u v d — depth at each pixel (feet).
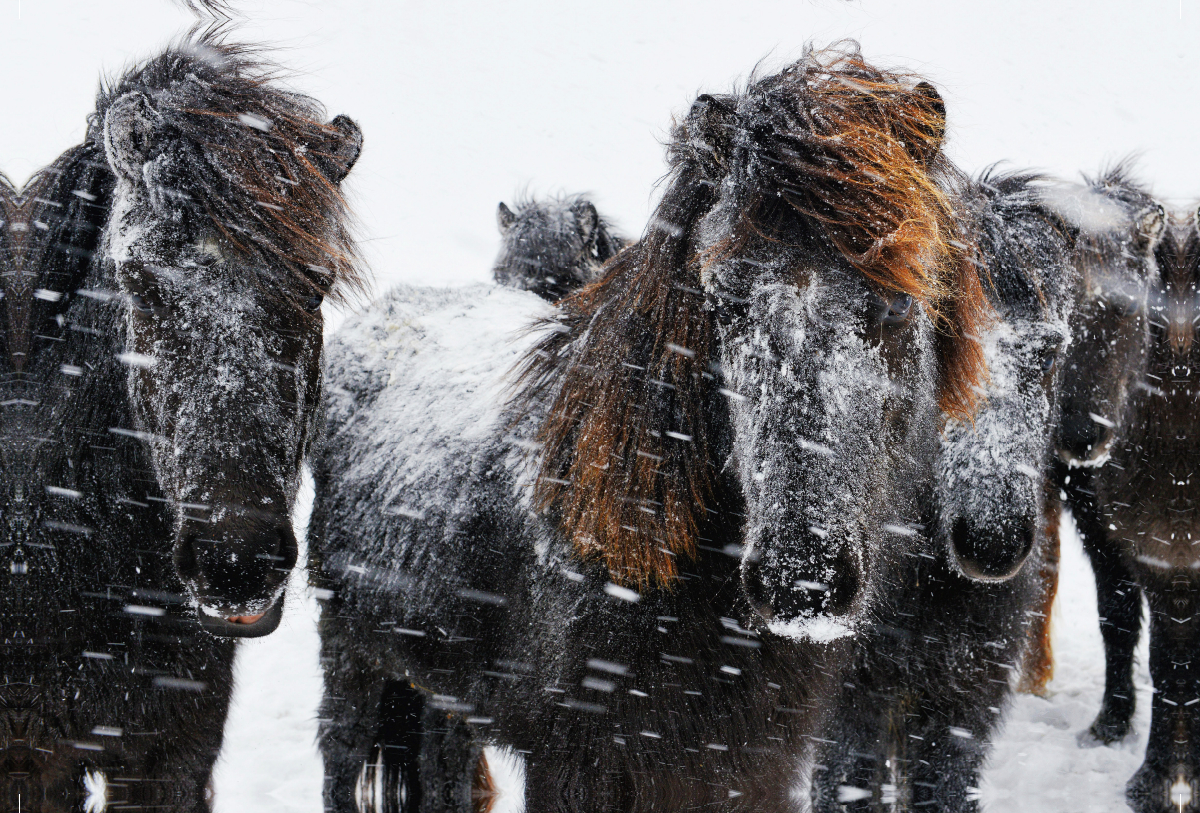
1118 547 17.58
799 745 9.29
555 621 9.22
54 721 9.09
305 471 14.51
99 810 9.77
